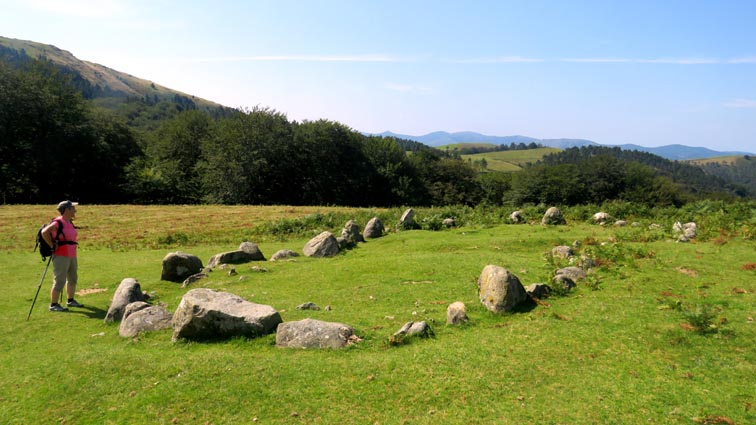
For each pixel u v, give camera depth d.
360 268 14.64
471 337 8.61
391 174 72.56
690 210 24.84
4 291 13.08
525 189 74.56
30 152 47.50
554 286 11.17
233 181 54.62
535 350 7.92
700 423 5.81
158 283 13.59
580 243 17.33
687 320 8.80
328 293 12.05
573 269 12.52
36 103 48.91
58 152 49.97
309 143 63.81
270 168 58.53
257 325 8.79
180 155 65.06
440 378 6.99
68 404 6.58
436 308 10.50
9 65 53.66
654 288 11.23
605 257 14.23
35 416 6.34
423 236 20.75
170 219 28.69
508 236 19.91
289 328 8.59
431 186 83.06
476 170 99.19
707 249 15.30
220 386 6.88
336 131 67.56
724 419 5.82
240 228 25.28
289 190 62.53
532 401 6.39
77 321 10.53
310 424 5.97
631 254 14.45
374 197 71.94
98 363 7.65
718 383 6.77
